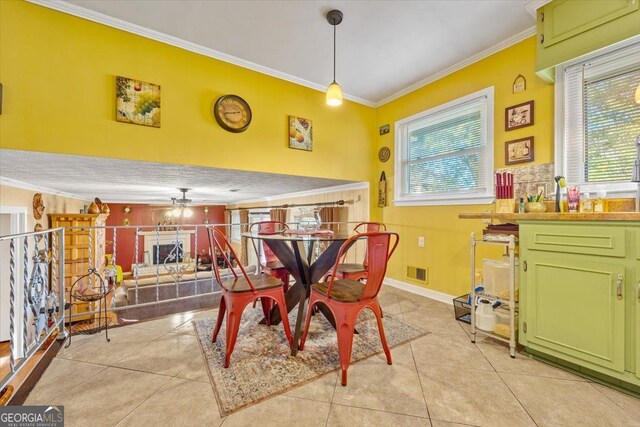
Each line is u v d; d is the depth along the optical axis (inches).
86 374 65.3
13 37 76.1
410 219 137.9
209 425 50.3
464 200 114.8
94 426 50.0
